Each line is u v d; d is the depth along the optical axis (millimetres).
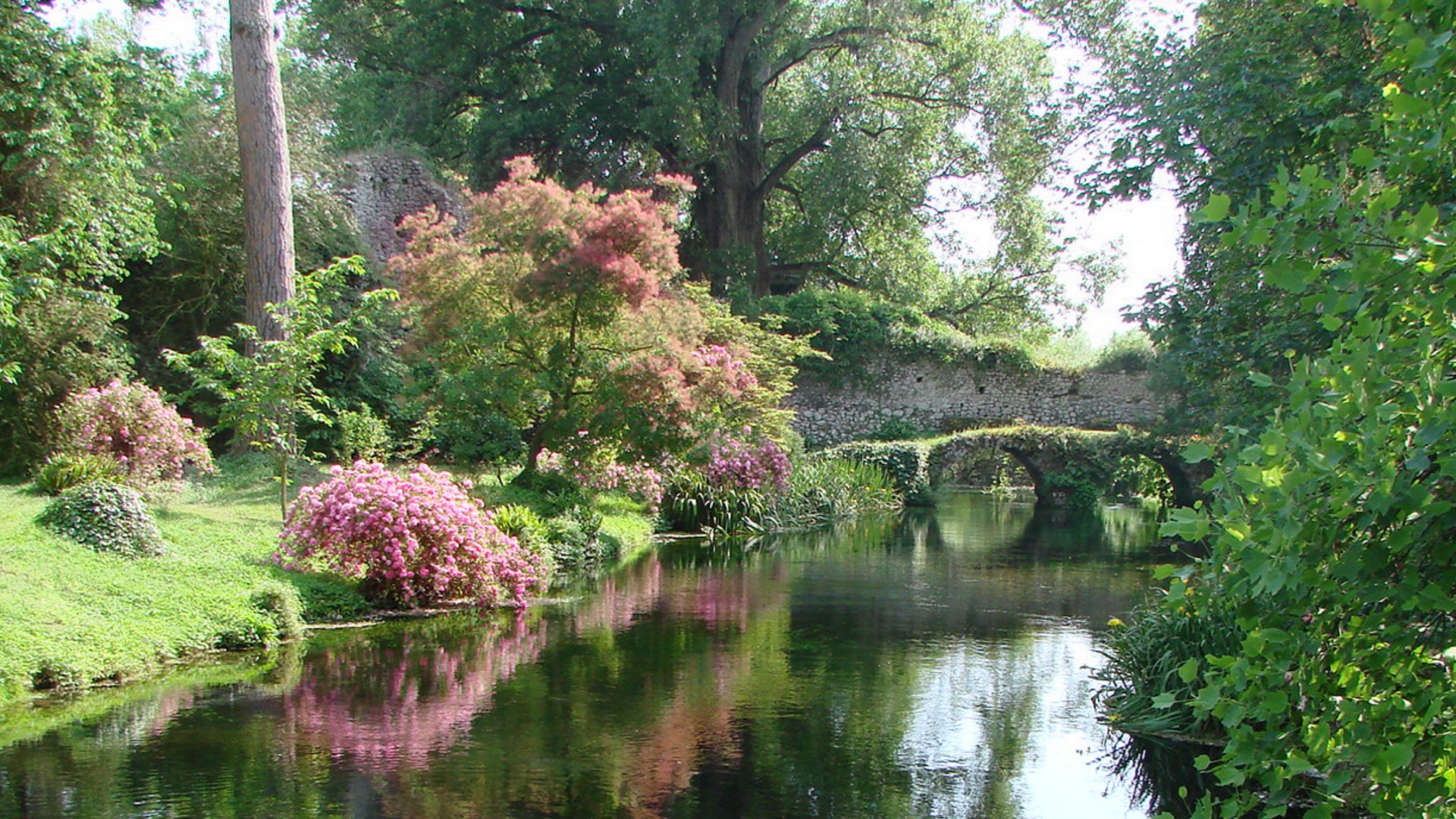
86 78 13719
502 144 27031
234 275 18578
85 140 14086
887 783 5535
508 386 13852
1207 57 9188
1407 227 2523
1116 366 28469
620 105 27656
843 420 28391
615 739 6129
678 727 6391
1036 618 10125
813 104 30094
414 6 26812
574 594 11055
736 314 26547
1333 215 2703
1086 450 25297
